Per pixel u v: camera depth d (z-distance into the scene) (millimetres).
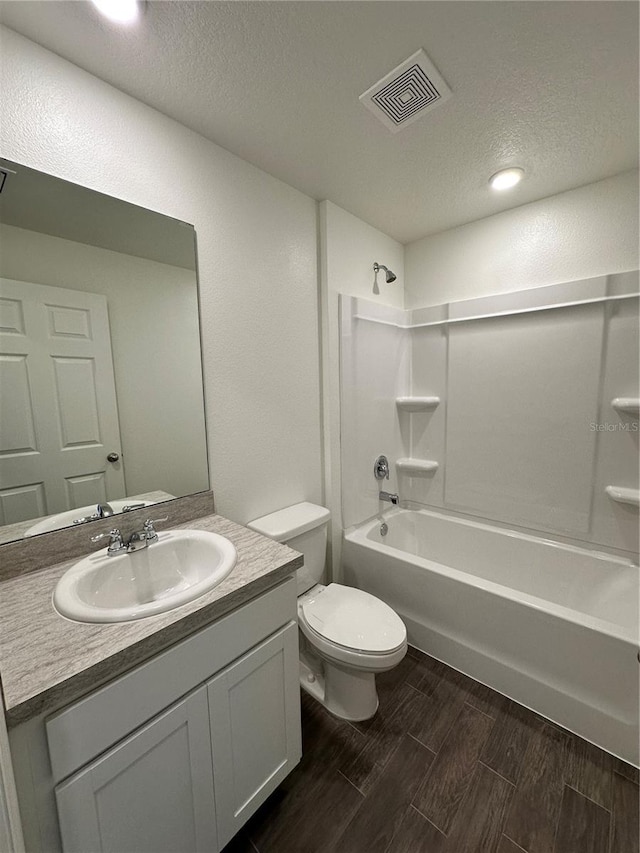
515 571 2074
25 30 977
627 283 1685
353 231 2074
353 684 1452
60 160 1077
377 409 2312
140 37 996
